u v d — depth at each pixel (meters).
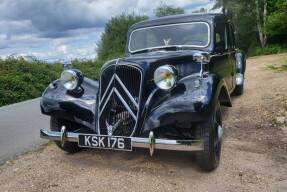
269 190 4.10
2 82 12.81
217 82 4.66
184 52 5.40
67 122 5.43
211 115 4.47
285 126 6.34
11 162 5.34
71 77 5.12
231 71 7.38
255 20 39.00
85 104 5.02
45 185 4.46
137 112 4.57
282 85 9.93
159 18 6.68
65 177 4.69
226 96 5.23
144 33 6.58
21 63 15.09
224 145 5.56
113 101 4.72
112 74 4.73
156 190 4.20
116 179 4.55
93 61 20.89
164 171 4.74
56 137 4.87
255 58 25.39
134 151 5.49
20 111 9.30
